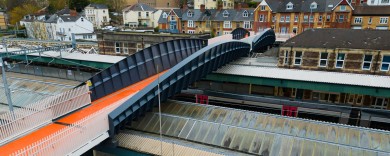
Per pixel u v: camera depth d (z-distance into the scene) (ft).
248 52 128.26
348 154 56.65
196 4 339.36
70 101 61.98
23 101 102.47
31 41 190.80
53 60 143.74
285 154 59.06
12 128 49.93
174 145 63.87
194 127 69.82
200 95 117.50
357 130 63.52
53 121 58.13
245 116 72.33
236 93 113.80
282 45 107.04
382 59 93.66
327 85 93.97
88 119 54.19
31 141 49.37
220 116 73.51
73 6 393.70
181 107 79.10
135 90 75.51
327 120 102.68
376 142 59.77
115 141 63.98
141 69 83.46
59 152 47.52
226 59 103.86
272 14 221.46
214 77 109.09
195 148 62.49
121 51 143.43
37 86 115.14
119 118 62.23
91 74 142.41
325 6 205.26
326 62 101.81
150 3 430.20
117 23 382.01
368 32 106.42
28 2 406.21
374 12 201.67
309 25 209.97
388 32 104.42
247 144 62.80
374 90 88.28
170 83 74.28
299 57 105.40
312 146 59.41
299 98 110.01
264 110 110.11
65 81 143.84
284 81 99.35
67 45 147.23
